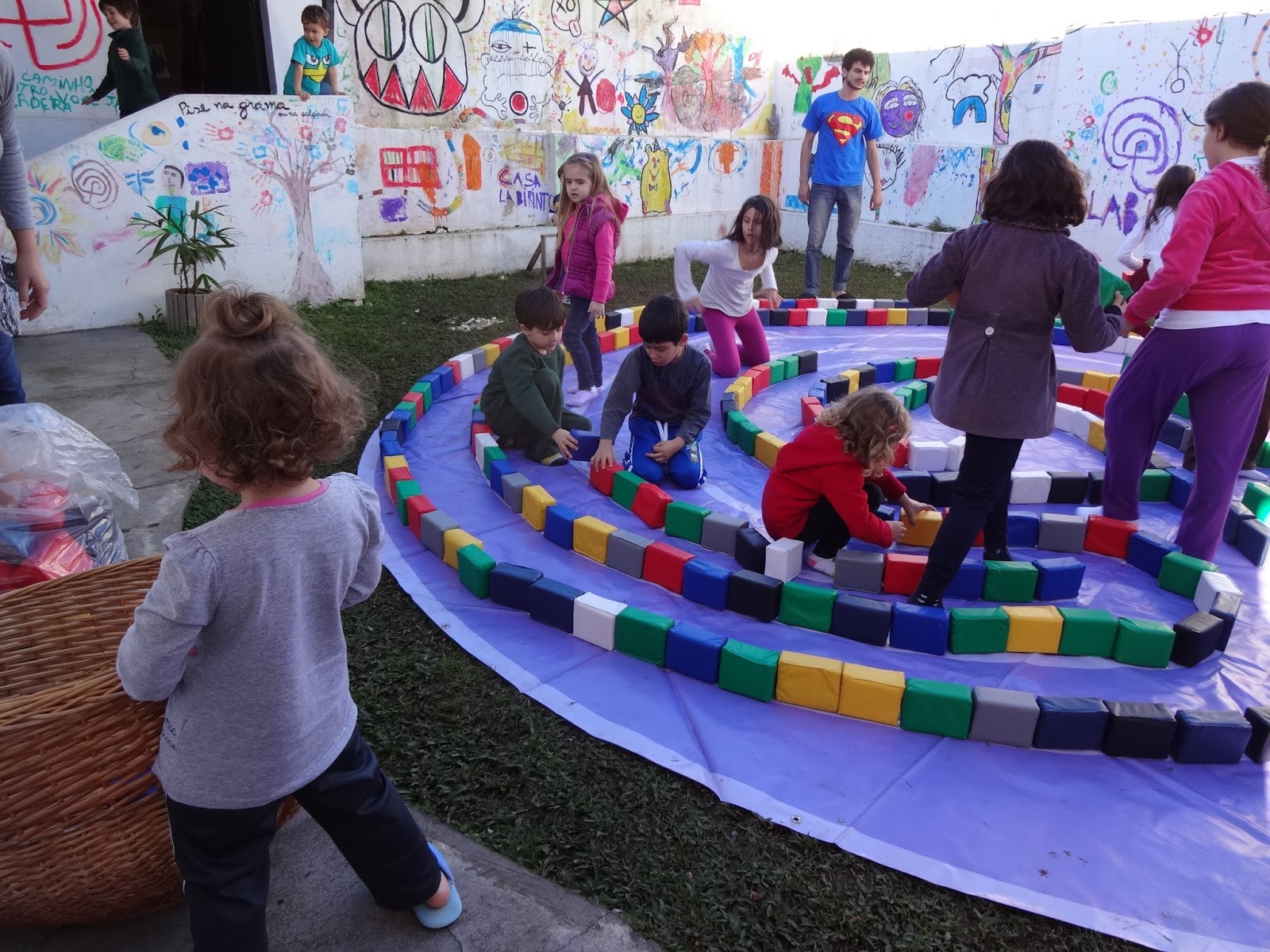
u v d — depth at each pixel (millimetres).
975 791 2816
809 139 9383
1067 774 2908
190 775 1771
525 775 2762
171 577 1604
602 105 11555
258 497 1728
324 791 1949
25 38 8062
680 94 12375
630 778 2799
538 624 3686
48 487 2953
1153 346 3994
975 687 3094
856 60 8875
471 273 10383
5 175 3533
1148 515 4844
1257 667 3492
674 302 4621
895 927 2289
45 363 6484
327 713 1906
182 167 7402
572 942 2211
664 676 3371
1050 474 4980
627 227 11992
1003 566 3895
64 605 2463
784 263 12648
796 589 3672
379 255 9586
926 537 4387
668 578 3969
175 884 2186
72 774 1872
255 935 1863
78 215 7078
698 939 2223
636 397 5172
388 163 9609
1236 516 4473
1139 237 7367
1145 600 3977
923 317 9391
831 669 3137
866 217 13109
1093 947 2268
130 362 6594
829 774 2865
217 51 10664
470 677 3277
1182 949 2268
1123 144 10039
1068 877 2488
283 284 8180
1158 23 9492
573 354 6383
